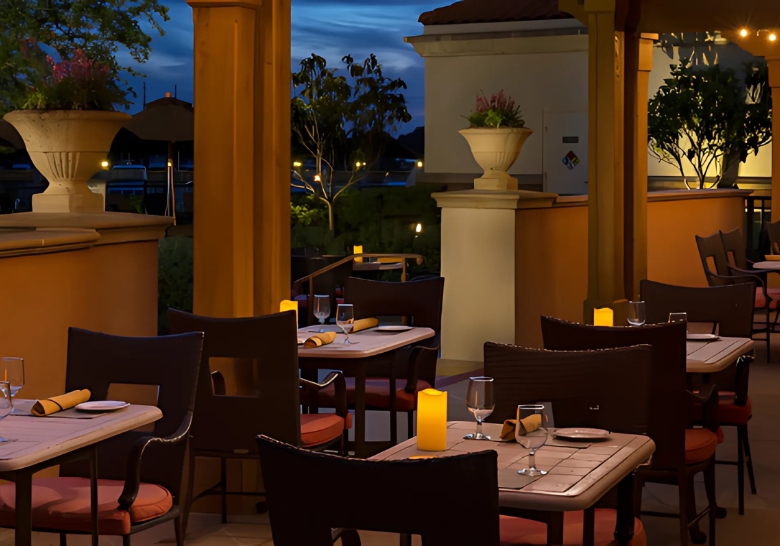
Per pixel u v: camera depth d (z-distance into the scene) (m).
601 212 8.38
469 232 9.12
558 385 3.51
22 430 3.21
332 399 5.55
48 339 4.77
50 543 4.52
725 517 4.96
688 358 4.64
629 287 8.80
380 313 6.29
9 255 4.43
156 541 4.59
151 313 5.64
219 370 4.98
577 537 3.07
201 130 4.97
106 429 3.25
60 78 5.73
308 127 15.27
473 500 2.07
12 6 10.48
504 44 14.77
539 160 14.87
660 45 14.75
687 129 14.04
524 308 9.16
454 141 15.26
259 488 5.05
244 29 4.94
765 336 10.79
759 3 7.99
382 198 14.19
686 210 12.43
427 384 5.88
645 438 3.22
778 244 11.07
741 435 5.00
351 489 2.13
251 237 5.07
